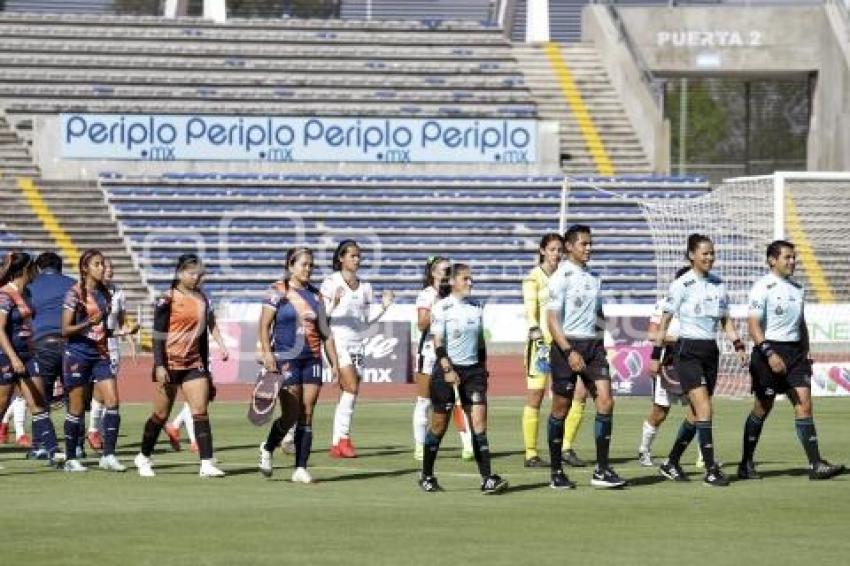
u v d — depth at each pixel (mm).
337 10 94000
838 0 89000
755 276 57875
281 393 27609
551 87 89688
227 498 25250
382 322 56500
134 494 25812
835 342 56500
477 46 90812
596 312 26859
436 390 26016
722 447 34656
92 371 29672
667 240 58438
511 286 75312
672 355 30094
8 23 86438
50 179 77125
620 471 29922
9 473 29266
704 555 19531
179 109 82750
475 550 19859
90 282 29500
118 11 92188
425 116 80688
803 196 74250
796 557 19375
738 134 96750
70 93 82688
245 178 78500
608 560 19109
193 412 28375
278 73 86938
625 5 92125
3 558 19078
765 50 89188
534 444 30656
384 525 22078
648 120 86438
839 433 38531
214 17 90312
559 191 80375
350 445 32625
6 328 29984
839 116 87812
